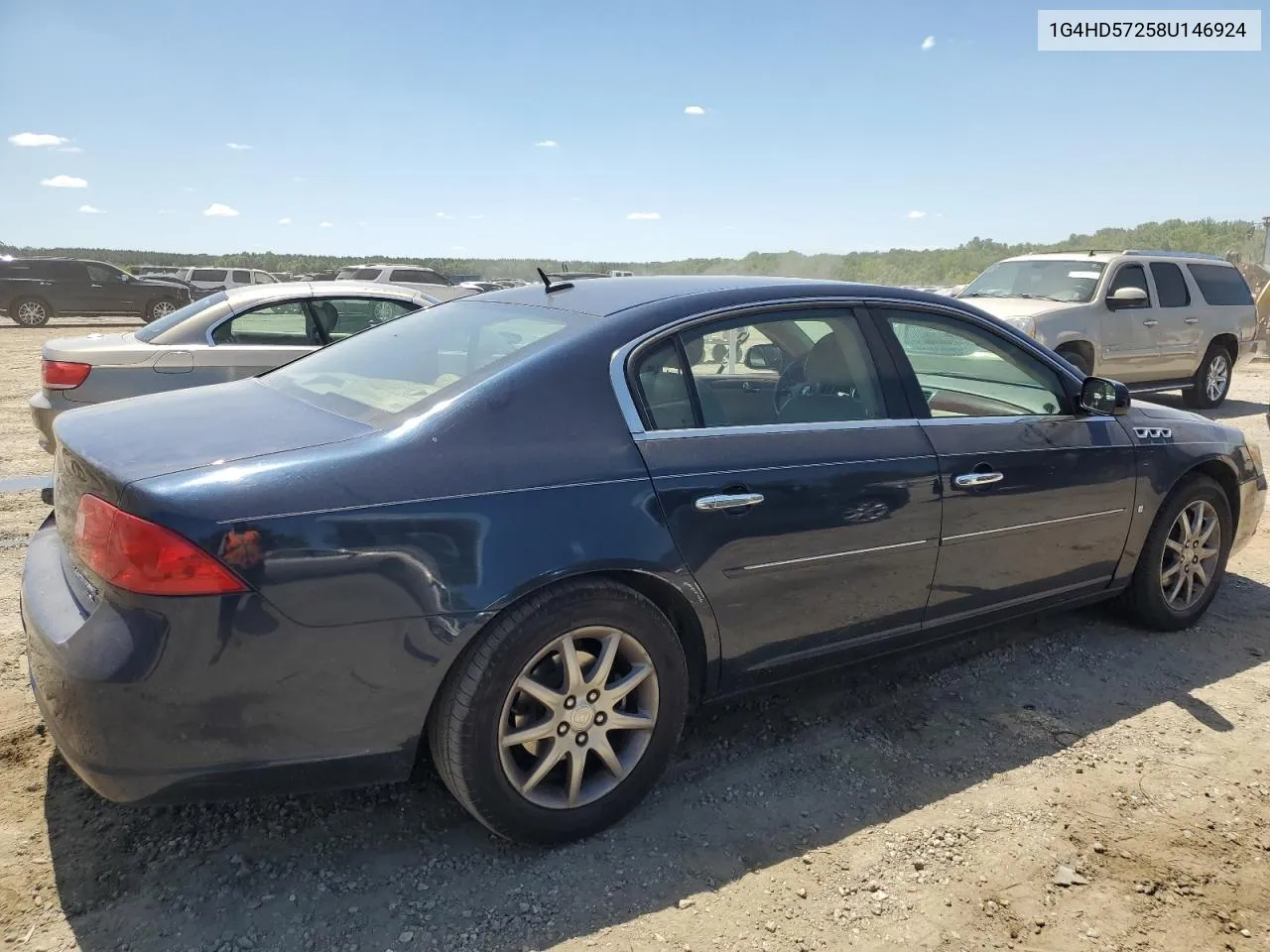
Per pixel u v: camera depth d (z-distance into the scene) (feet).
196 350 20.71
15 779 9.28
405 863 8.30
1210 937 7.59
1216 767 10.16
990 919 7.74
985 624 11.76
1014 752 10.42
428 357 9.80
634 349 9.14
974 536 10.99
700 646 9.27
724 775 9.84
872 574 10.21
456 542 7.65
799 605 9.75
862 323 10.78
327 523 7.23
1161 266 35.70
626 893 7.96
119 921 7.45
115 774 7.01
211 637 6.92
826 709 11.38
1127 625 14.12
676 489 8.72
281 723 7.27
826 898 7.95
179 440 7.96
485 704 7.86
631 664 8.80
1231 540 14.43
